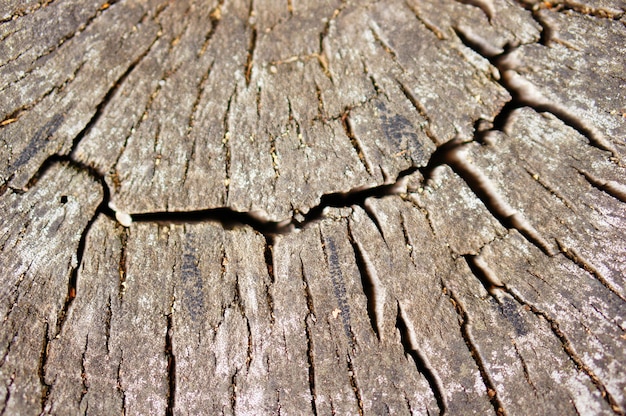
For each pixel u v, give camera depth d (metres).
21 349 0.40
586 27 0.45
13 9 0.45
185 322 0.40
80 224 0.42
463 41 0.45
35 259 0.41
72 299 0.41
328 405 0.39
